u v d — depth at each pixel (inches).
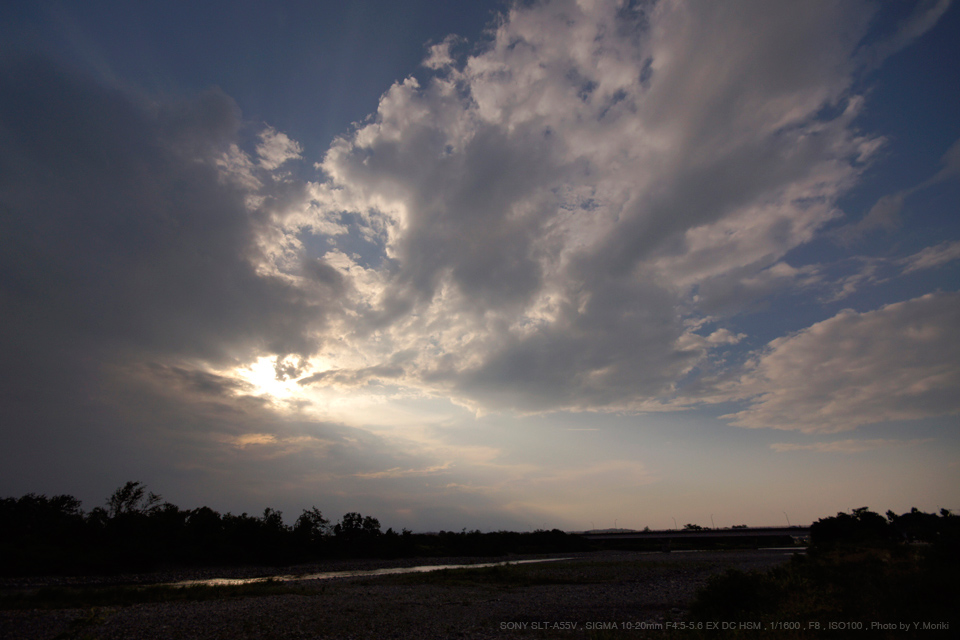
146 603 1325.0
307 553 3740.2
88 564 2292.1
